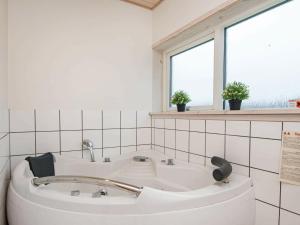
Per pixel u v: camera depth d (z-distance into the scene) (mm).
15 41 1509
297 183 919
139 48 2033
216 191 943
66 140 1683
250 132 1128
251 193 1076
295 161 929
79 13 1747
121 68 1937
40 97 1590
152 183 1608
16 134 1506
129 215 824
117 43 1917
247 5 1290
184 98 1746
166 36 1875
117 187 925
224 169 1069
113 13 1899
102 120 1835
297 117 921
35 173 1342
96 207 836
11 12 1498
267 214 1039
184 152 1631
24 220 953
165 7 1905
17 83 1513
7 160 1379
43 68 1601
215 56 1571
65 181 1004
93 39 1804
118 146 1911
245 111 1133
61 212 857
